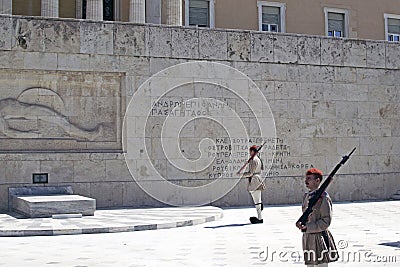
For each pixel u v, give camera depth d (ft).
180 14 108.27
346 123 91.25
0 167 74.69
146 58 80.74
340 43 91.45
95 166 78.02
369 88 93.20
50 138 77.25
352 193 91.15
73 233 57.11
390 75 94.84
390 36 147.84
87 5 102.89
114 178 78.74
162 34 81.66
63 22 77.61
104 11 121.70
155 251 47.62
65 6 118.73
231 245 50.44
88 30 78.54
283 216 72.38
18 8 115.24
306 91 88.84
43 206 65.51
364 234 56.70
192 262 42.96
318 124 89.35
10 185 74.90
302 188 87.86
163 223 61.41
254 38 86.22
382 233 57.36
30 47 76.23
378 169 93.09
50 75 77.41
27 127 76.48
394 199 93.35
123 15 120.06
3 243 52.03
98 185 78.02
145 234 57.21
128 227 59.16
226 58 84.53
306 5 137.18
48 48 76.89
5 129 75.56
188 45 82.79
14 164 75.10
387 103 94.38
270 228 61.46
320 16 138.41
